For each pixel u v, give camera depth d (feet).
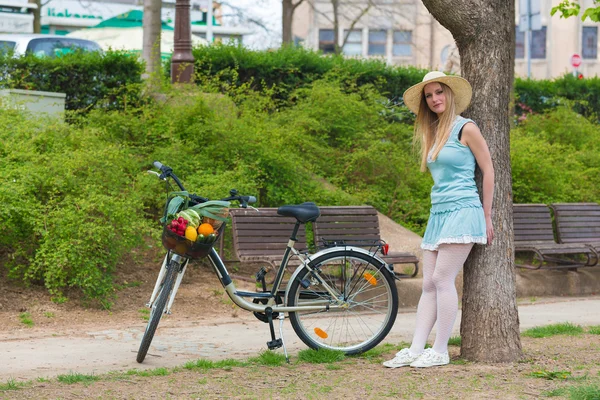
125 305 29.09
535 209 38.99
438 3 22.11
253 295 22.72
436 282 21.54
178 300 29.94
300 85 48.34
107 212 28.94
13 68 39.42
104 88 40.40
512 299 22.24
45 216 28.27
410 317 30.04
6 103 33.68
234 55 47.37
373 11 136.98
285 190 37.01
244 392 18.48
